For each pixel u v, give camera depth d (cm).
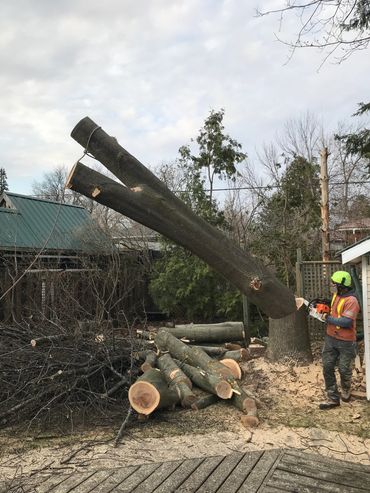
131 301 1285
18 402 569
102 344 659
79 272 1130
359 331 770
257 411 579
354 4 629
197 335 920
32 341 622
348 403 607
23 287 1022
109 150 458
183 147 1390
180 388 612
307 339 757
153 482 399
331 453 464
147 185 459
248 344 965
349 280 595
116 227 1773
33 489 389
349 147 1405
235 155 1373
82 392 587
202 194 1330
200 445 484
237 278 486
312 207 1476
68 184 435
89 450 474
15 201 1484
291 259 1308
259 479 402
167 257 1332
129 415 542
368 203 2469
